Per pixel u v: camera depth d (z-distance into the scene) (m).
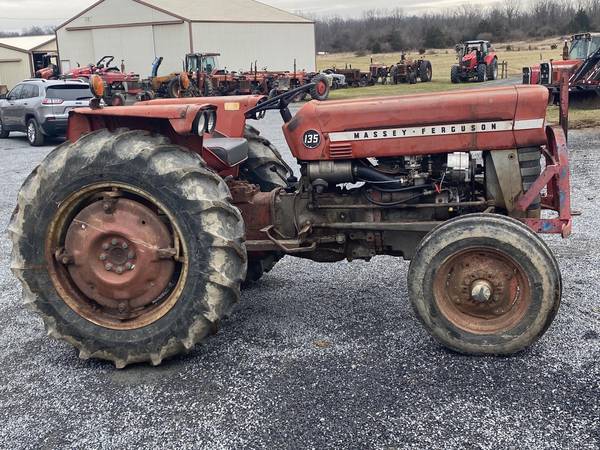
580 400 3.12
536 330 3.51
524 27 75.25
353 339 3.94
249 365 3.65
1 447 2.97
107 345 3.66
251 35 37.53
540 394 3.20
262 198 4.27
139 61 36.56
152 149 3.55
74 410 3.27
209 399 3.30
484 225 3.50
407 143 3.90
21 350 4.03
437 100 3.83
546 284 3.45
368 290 4.83
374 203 4.09
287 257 5.79
